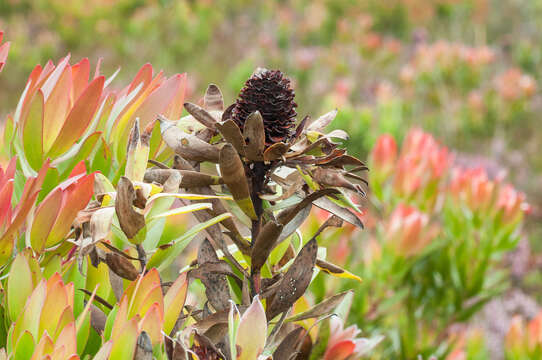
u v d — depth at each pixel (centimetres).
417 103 527
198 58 671
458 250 161
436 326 167
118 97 86
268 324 77
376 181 168
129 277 75
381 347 158
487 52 504
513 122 516
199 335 72
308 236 122
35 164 80
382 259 150
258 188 74
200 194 75
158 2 662
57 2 651
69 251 78
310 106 534
